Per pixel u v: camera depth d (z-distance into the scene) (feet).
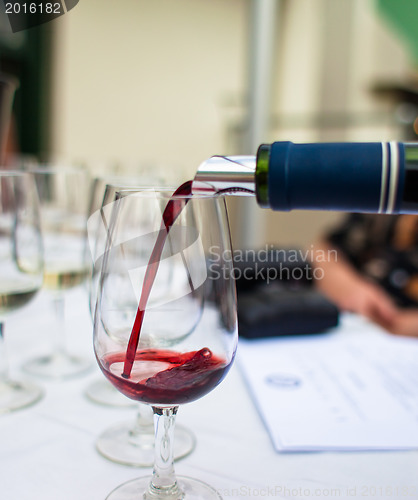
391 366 2.58
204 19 12.12
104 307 1.57
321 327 3.01
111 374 1.57
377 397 2.24
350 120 9.12
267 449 1.88
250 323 2.88
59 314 2.75
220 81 12.47
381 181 1.38
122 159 12.32
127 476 1.71
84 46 11.55
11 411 2.13
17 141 11.32
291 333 2.97
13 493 1.60
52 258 2.87
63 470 1.73
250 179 1.51
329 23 11.32
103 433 1.98
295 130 9.47
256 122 6.44
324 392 2.29
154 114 12.34
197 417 2.12
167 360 1.65
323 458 1.82
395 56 10.78
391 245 4.86
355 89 11.28
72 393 2.34
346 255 4.95
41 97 11.45
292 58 11.48
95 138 12.12
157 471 1.61
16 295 2.19
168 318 1.65
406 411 2.12
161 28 11.98
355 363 2.62
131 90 12.10
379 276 4.34
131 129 12.28
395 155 1.38
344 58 11.25
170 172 4.56
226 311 1.58
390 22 10.66
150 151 12.46
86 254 2.75
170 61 12.17
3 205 2.28
